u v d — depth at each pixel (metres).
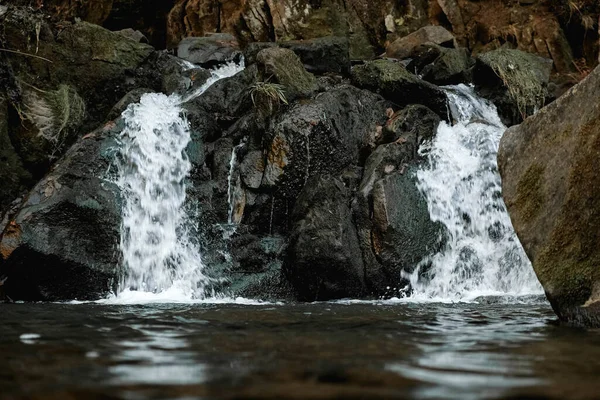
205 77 9.49
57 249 6.66
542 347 2.63
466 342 2.78
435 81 10.51
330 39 10.05
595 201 3.59
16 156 8.18
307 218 7.17
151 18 13.61
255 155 7.94
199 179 7.92
